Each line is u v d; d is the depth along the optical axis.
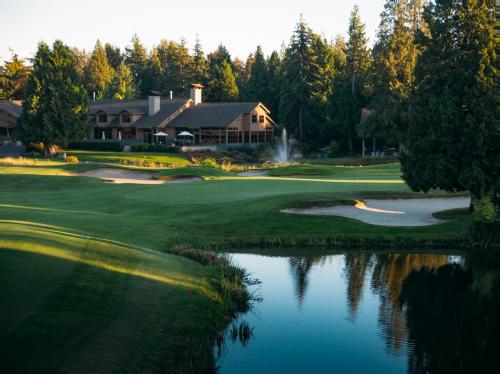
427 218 27.30
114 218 25.45
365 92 74.94
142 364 9.89
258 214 26.80
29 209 26.98
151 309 12.32
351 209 28.38
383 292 16.73
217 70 108.56
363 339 12.89
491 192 23.95
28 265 12.72
